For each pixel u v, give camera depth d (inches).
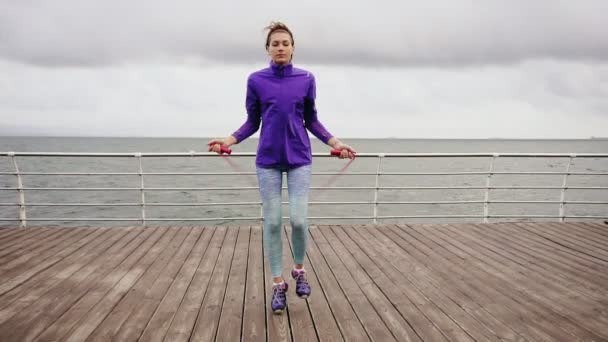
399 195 857.5
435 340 81.2
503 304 100.2
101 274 120.7
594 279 119.3
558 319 91.5
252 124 93.0
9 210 702.5
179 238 165.2
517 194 885.8
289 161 88.7
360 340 80.9
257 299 102.6
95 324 87.3
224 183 1053.2
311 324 88.4
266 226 92.8
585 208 752.3
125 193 871.7
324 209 710.5
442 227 188.9
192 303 99.6
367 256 142.3
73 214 660.7
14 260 134.3
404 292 108.0
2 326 85.8
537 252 148.1
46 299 101.0
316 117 94.0
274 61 85.9
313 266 130.6
